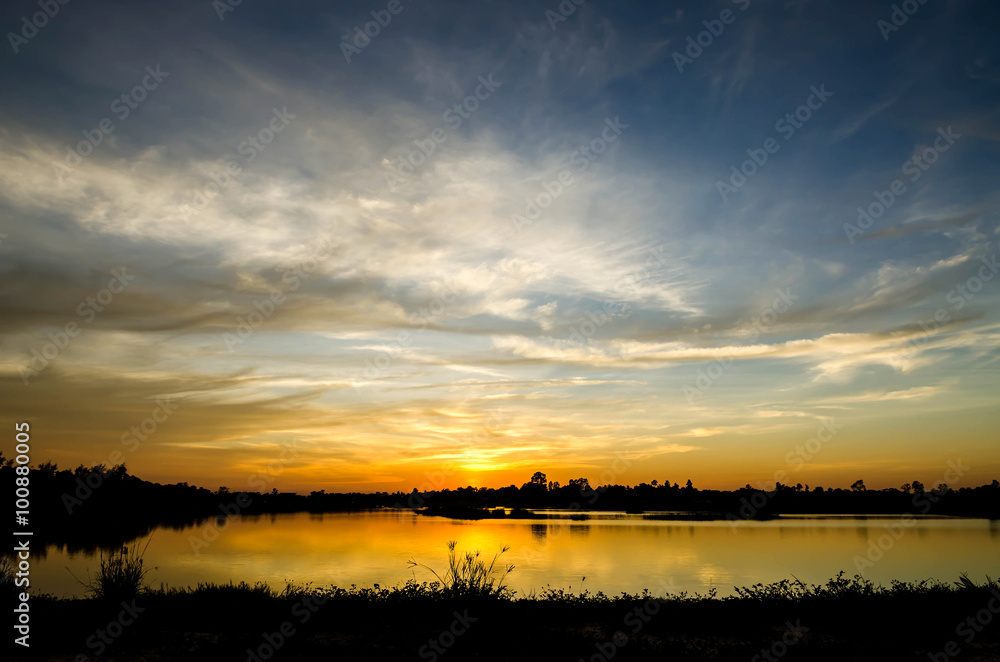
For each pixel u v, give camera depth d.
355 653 9.12
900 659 9.07
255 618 11.10
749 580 21.09
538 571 23.27
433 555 28.61
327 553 29.31
